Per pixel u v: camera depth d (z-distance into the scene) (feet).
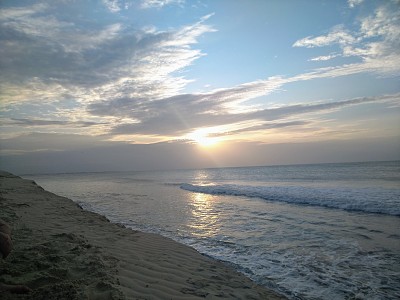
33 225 20.12
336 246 22.85
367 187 66.28
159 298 10.40
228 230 29.35
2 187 44.27
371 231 27.35
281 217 35.88
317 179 111.14
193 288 12.10
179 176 217.56
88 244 15.51
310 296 13.98
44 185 127.24
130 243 18.48
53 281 10.17
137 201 56.39
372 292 14.48
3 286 9.12
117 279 11.25
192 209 44.52
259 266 18.37
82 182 155.12
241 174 204.23
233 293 12.39
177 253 17.56
